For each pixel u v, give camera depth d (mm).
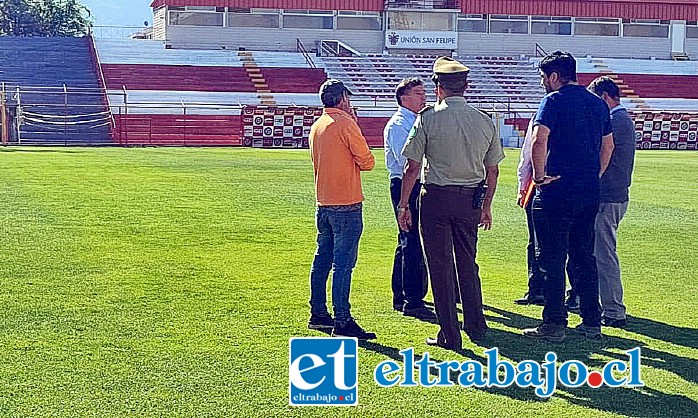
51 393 6027
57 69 46375
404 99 8406
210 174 22484
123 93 39906
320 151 7418
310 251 11531
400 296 8492
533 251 8773
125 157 28500
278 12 51781
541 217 7414
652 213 16172
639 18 55250
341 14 52344
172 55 48094
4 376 6348
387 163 8344
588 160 7344
